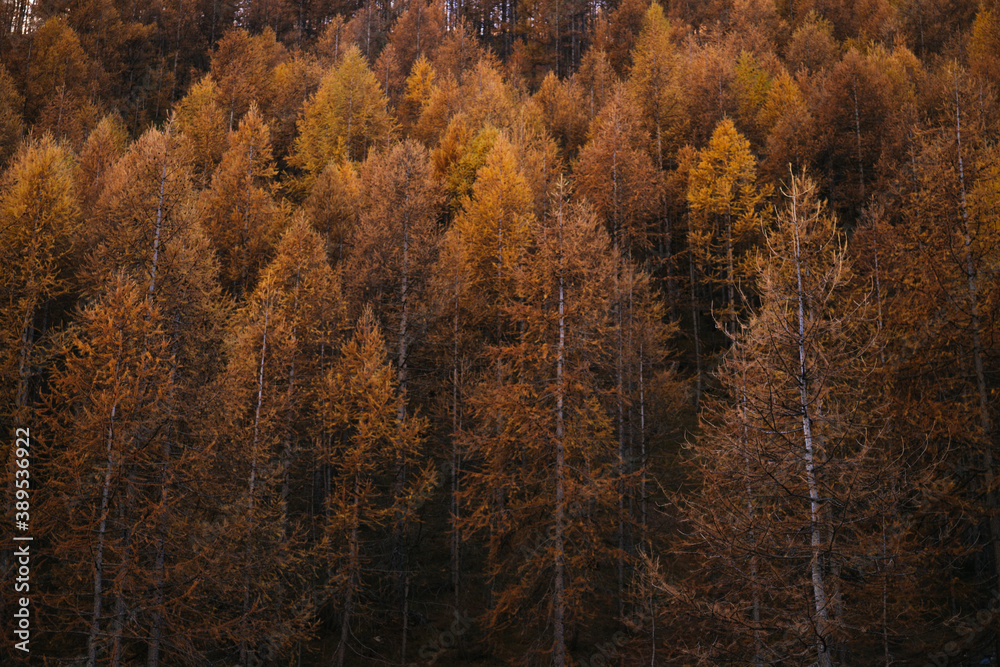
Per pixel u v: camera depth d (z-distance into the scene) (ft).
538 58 260.83
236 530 50.83
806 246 40.40
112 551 45.03
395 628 70.44
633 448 83.25
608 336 62.85
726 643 38.42
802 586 34.78
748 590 36.94
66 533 44.65
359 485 64.59
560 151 146.92
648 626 59.16
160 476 47.70
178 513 48.85
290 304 72.69
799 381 37.45
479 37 317.63
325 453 67.87
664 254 123.85
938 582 43.98
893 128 104.78
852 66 123.75
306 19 328.29
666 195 118.11
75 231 74.64
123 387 44.34
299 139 151.33
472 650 65.72
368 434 64.18
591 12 283.18
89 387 45.11
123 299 46.57
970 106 59.26
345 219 106.42
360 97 168.14
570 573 54.70
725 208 101.81
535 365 58.90
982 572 54.54
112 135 144.46
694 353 111.75
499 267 79.71
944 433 43.27
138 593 43.73
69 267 77.00
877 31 188.34
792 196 41.60
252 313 65.87
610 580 72.49
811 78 149.18
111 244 56.59
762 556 35.94
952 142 52.65
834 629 32.73
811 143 116.57
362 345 69.67
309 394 68.39
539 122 150.30
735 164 103.60
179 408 48.78
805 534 35.81
